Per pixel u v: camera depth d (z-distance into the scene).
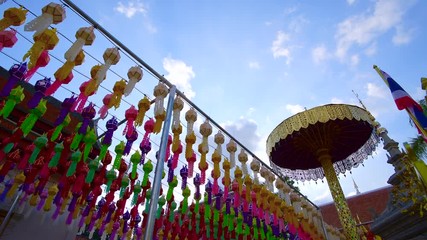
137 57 5.11
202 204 7.76
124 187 5.26
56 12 3.53
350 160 13.84
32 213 7.53
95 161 4.79
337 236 11.20
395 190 12.71
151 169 5.20
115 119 4.62
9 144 3.98
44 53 3.46
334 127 11.92
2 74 8.11
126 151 4.62
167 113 5.10
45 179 4.80
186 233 7.50
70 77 3.75
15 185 5.46
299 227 8.45
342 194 11.14
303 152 13.17
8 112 3.38
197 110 6.09
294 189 9.66
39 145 4.41
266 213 7.41
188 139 5.42
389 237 13.13
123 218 6.63
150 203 4.04
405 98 6.50
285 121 11.88
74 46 3.73
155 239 6.22
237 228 7.45
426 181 7.02
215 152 6.06
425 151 7.74
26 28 3.32
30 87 8.46
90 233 6.08
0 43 3.16
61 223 7.81
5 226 6.91
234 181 6.70
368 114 11.92
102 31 4.63
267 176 7.83
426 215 11.15
